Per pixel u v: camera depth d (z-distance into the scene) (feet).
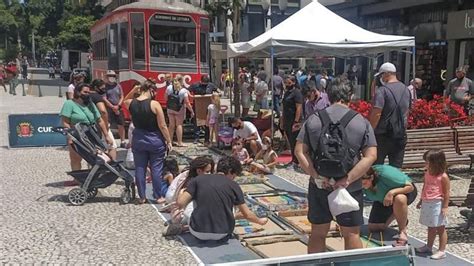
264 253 17.30
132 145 23.85
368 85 69.46
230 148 39.60
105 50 53.01
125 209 22.98
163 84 45.88
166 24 46.21
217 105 41.19
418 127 31.68
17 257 16.89
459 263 16.79
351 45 34.19
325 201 13.23
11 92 104.73
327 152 12.63
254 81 73.05
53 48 248.93
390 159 22.00
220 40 114.21
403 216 18.03
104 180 23.89
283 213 21.90
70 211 22.57
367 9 69.87
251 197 25.00
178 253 17.42
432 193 17.07
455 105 34.63
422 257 17.30
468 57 54.39
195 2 91.35
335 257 9.74
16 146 41.09
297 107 31.76
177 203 18.85
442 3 58.08
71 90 32.48
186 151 38.60
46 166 33.12
